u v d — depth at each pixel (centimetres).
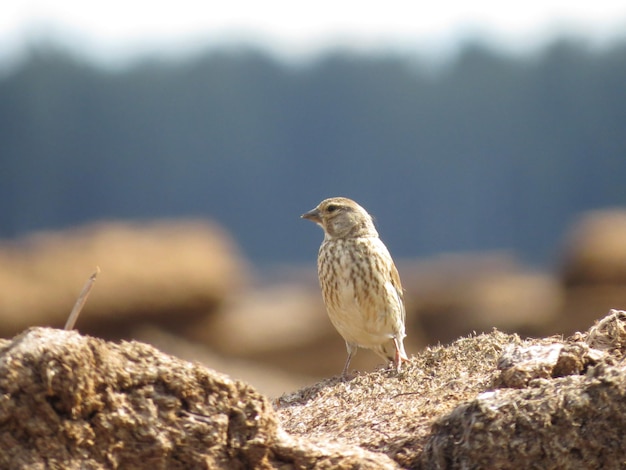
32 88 8212
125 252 2247
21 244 2325
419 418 555
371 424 560
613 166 7769
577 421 478
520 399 486
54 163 8169
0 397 434
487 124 7969
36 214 8106
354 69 8175
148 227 2381
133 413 454
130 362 459
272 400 665
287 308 2492
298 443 480
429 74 8175
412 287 2480
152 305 2188
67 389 441
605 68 7869
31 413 438
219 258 2303
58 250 2252
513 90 7950
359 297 786
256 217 8000
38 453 439
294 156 8100
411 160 7994
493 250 7625
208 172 8112
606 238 2305
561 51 7975
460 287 2434
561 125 7850
